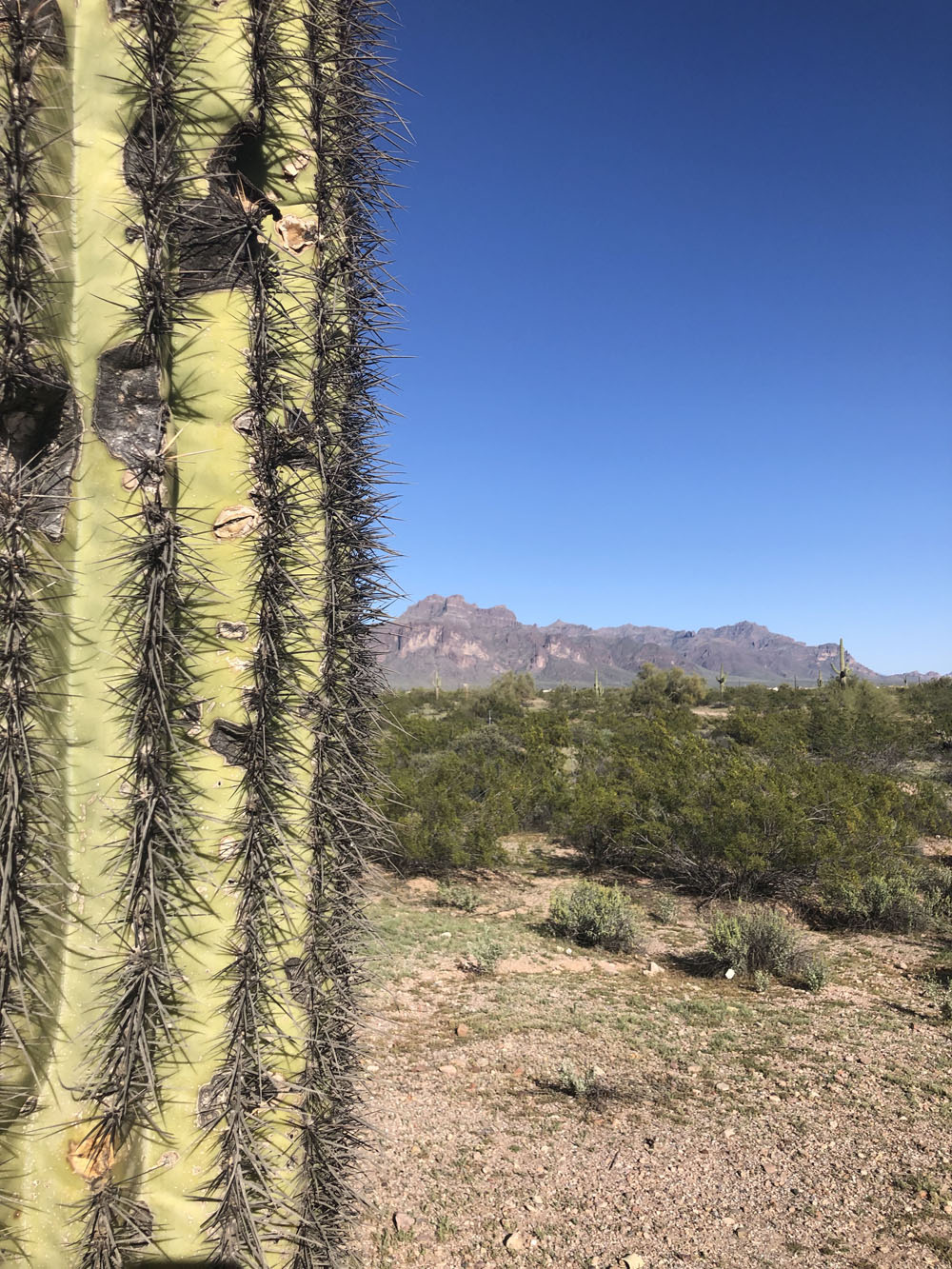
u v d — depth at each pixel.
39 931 1.45
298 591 1.78
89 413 1.56
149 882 1.52
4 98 1.46
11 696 1.41
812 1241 4.08
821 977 8.23
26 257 1.46
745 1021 7.33
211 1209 1.60
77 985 1.49
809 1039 6.90
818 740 23.53
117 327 1.58
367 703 2.06
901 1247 4.03
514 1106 5.64
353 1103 2.00
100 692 1.54
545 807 16.58
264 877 1.69
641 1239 4.10
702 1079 6.12
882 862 11.50
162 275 1.59
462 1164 4.82
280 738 1.76
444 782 14.26
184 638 1.67
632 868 13.71
